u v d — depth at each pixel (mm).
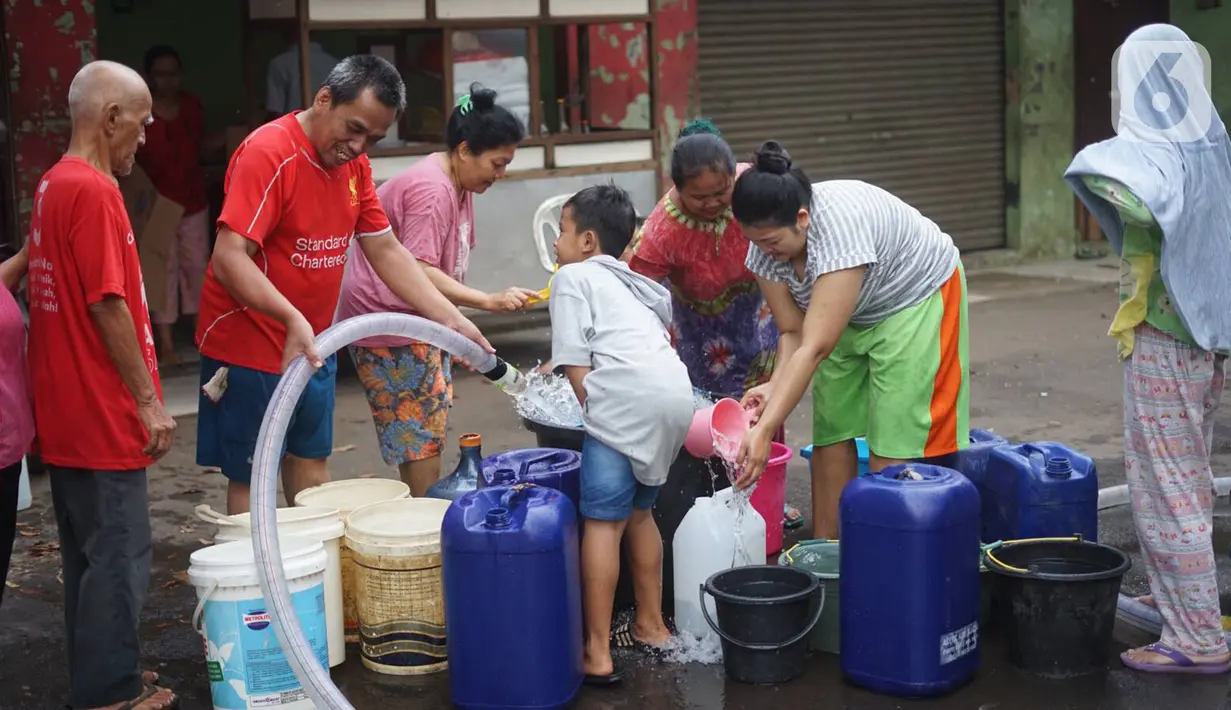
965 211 12117
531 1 8516
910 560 3615
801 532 5207
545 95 9695
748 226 3867
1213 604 3812
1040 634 3807
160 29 10430
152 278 8305
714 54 10719
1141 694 3725
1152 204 3498
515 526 3555
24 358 3590
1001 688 3777
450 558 3604
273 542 3502
